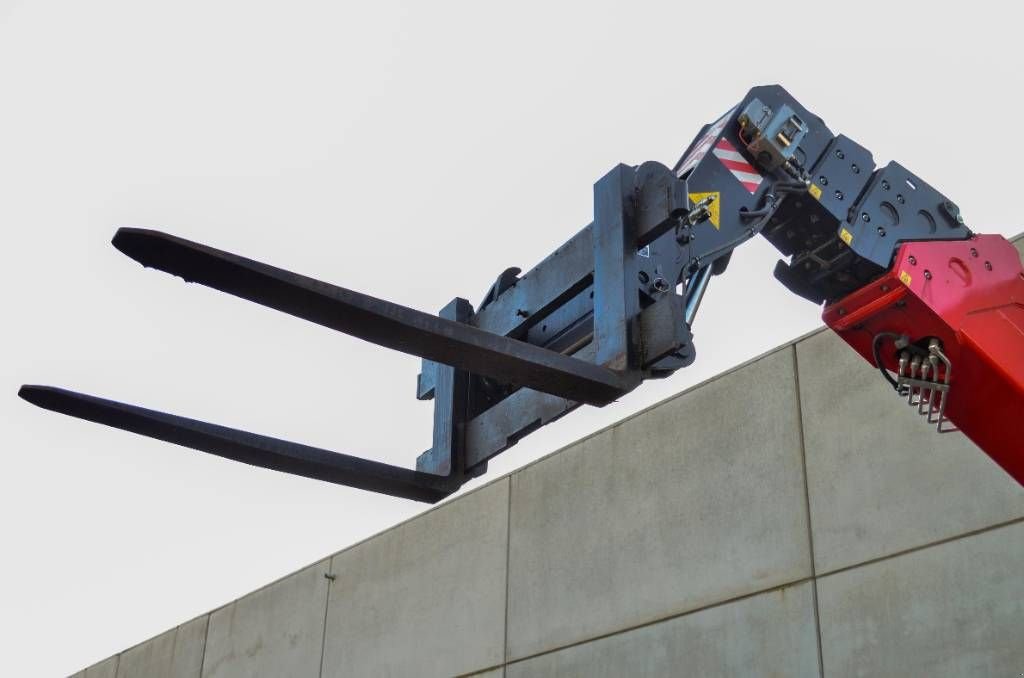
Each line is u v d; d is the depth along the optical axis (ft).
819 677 20.74
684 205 9.50
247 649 35.37
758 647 21.88
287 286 8.07
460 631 28.60
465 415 11.50
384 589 31.45
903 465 20.79
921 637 19.57
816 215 12.57
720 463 23.85
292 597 34.53
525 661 26.55
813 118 12.64
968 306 12.66
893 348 12.96
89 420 9.43
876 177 12.98
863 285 12.91
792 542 22.00
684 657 23.11
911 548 20.20
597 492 26.35
